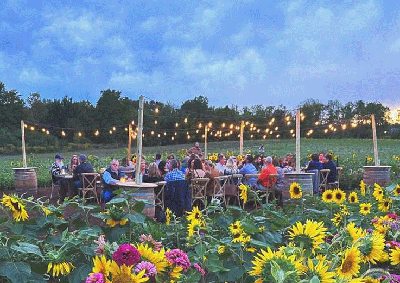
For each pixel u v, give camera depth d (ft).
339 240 7.06
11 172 52.54
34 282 7.59
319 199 15.48
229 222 10.90
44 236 9.68
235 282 8.55
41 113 155.02
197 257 8.20
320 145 131.95
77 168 32.63
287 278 4.83
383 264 8.47
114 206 9.91
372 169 37.91
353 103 156.97
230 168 36.32
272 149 114.73
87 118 130.31
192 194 27.43
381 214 13.79
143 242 7.91
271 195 30.32
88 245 8.62
